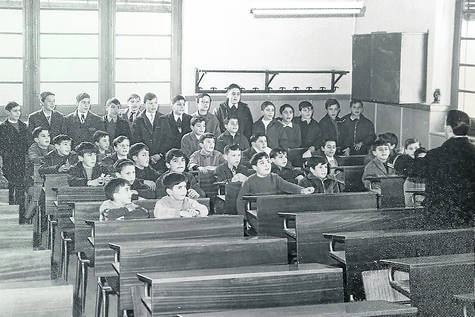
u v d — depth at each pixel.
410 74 7.72
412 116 7.91
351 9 8.18
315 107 9.20
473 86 7.26
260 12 8.05
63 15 8.60
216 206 5.95
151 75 8.94
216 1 8.91
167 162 5.86
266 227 4.89
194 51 8.92
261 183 5.60
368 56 8.31
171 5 8.87
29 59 8.53
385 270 3.68
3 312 2.73
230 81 9.04
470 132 6.93
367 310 2.69
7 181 6.57
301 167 7.19
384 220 4.43
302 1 8.07
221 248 3.56
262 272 3.09
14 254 3.26
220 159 6.68
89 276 5.25
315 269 3.18
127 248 3.44
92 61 8.77
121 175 5.45
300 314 2.61
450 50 7.57
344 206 5.05
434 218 4.52
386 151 6.43
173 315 2.92
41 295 2.78
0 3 8.38
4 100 8.51
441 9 7.52
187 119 7.58
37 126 7.27
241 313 2.67
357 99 8.36
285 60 9.16
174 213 4.85
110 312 4.51
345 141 7.92
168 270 3.50
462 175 4.51
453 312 3.28
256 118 9.01
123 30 8.80
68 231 5.11
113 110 7.55
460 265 3.33
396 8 8.26
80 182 5.80
